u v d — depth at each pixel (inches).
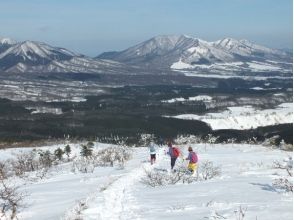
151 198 491.5
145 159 1219.9
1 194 532.7
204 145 1696.6
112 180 716.0
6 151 1752.0
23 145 2111.2
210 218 345.7
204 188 530.0
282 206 364.8
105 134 4404.5
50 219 418.6
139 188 614.5
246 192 467.5
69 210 436.5
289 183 491.8
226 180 609.9
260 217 331.3
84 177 823.1
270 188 486.0
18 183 832.3
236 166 860.0
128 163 1116.5
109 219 398.3
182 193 508.1
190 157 779.4
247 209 364.8
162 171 878.4
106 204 467.5
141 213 404.8
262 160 1000.9
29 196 603.8
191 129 5575.8
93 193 554.6
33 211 479.8
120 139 2719.0
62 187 687.7
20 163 1206.3
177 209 401.1
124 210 430.0
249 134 3540.8
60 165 1273.4
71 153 1756.9
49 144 2144.4
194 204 417.1
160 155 1378.0
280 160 970.7
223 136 3373.5
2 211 468.8
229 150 1414.9
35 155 1519.4
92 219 399.9
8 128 4849.9
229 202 407.5
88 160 1232.2
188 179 667.4
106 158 1205.7
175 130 5339.6
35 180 878.4
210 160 1038.4
